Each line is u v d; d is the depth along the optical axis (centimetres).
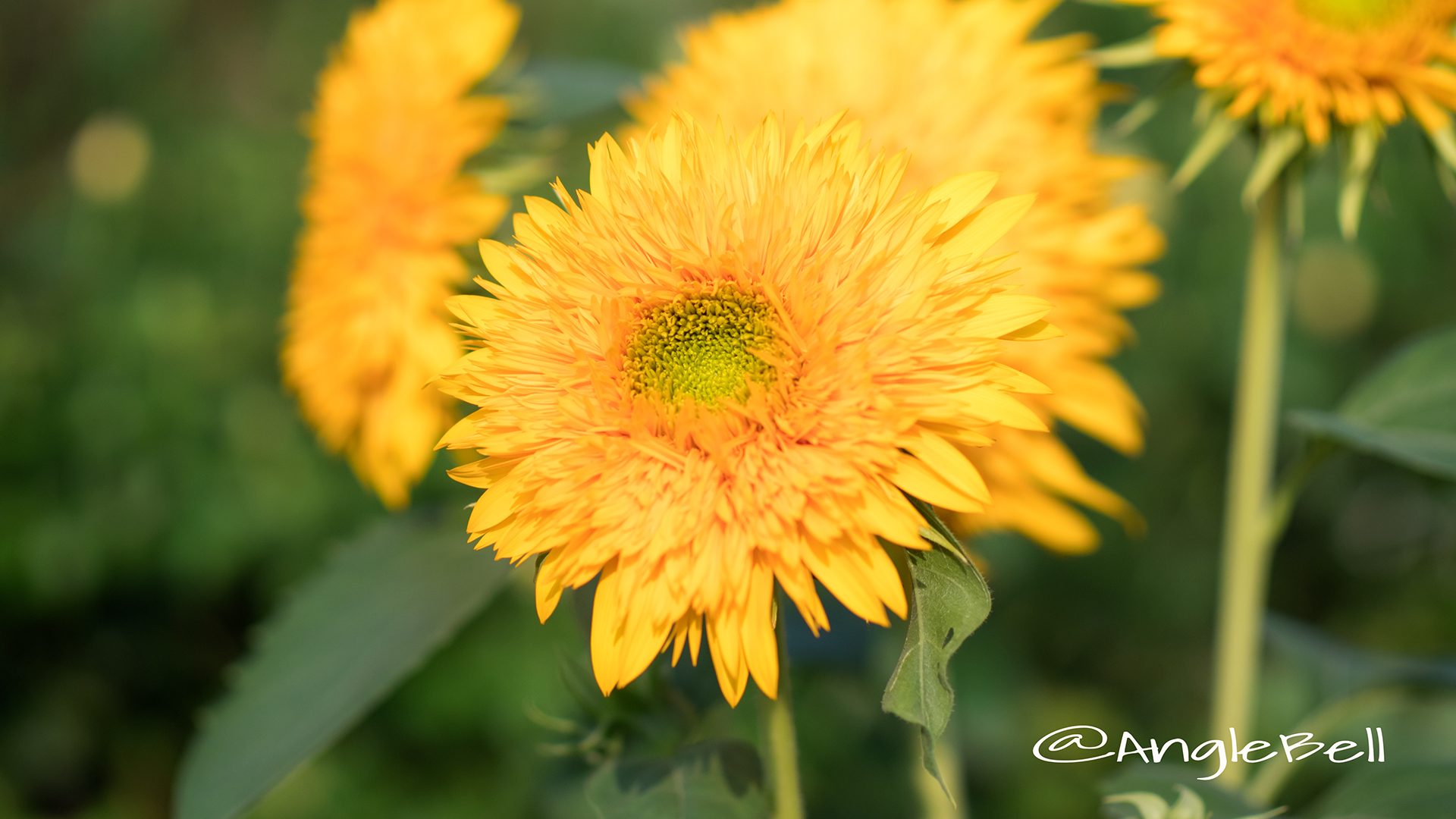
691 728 80
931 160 88
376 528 93
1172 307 194
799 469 71
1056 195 89
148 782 222
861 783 133
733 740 78
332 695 86
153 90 261
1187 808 78
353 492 209
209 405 213
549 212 74
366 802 195
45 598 207
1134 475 198
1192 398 199
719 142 74
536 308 73
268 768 84
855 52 89
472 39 91
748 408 72
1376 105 84
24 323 224
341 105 94
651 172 74
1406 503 213
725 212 73
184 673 224
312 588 91
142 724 224
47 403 215
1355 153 85
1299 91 84
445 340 90
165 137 245
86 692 221
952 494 70
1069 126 91
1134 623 203
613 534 72
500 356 73
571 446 72
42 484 211
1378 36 84
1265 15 84
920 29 90
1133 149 130
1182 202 188
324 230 94
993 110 89
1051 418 89
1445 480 202
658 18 245
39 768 218
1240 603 90
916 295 71
